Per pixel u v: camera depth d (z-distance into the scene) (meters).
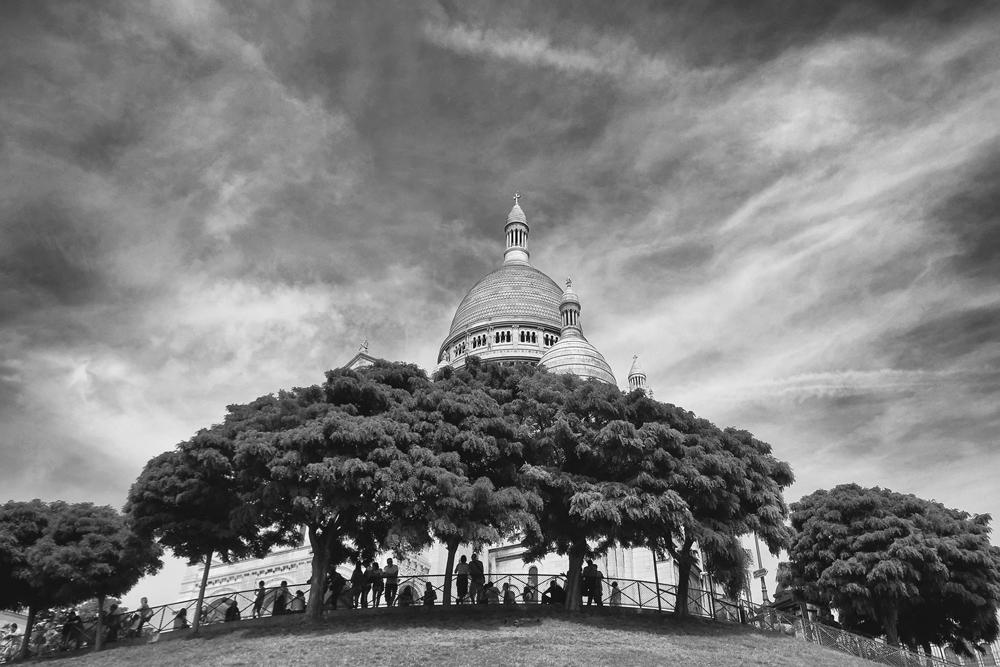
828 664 34.09
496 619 35.84
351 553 41.62
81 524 43.06
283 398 40.41
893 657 43.75
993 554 54.34
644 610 40.78
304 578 62.94
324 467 33.66
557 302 121.94
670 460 37.16
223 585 65.88
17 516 44.84
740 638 37.12
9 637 45.62
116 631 42.38
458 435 37.12
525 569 66.06
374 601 39.56
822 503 53.78
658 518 36.22
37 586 41.50
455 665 27.59
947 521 52.94
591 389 41.28
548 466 39.72
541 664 27.89
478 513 35.94
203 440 38.09
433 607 37.97
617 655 29.88
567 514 38.69
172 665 30.58
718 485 37.75
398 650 29.67
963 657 64.00
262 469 36.28
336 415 35.59
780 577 56.53
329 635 32.94
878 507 51.94
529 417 41.56
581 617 36.97
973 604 52.09
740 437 43.16
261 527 41.41
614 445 37.91
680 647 33.03
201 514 40.31
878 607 50.34
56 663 35.28
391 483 33.31
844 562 49.28
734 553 38.12
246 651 31.38
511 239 136.62
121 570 41.91
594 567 40.97
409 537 33.81
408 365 43.09
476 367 46.53
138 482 39.66
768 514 38.91
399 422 37.00
